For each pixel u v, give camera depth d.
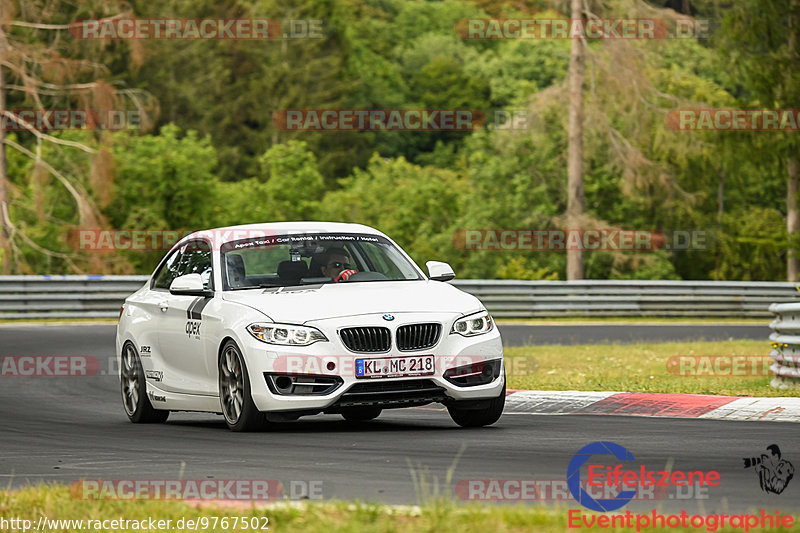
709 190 183.62
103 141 133.62
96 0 118.81
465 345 27.97
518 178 158.12
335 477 20.86
